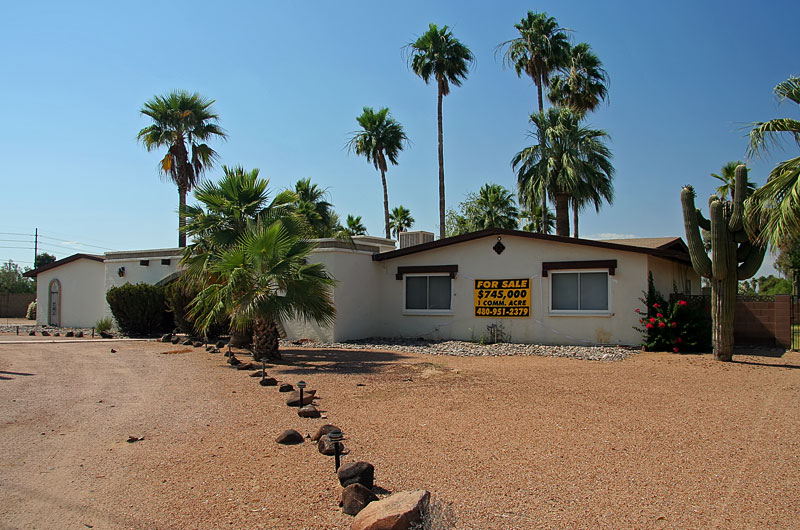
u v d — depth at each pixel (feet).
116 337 62.54
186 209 46.93
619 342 49.08
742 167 39.70
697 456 18.02
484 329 55.01
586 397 27.43
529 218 138.72
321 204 105.91
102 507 13.98
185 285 56.59
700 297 49.16
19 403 26.02
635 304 48.47
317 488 15.26
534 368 37.78
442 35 101.91
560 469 16.79
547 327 52.11
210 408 25.02
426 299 58.70
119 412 24.18
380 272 61.21
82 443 19.43
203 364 39.42
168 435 20.48
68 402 26.25
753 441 19.71
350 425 21.98
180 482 15.70
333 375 34.50
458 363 40.68
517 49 98.27
